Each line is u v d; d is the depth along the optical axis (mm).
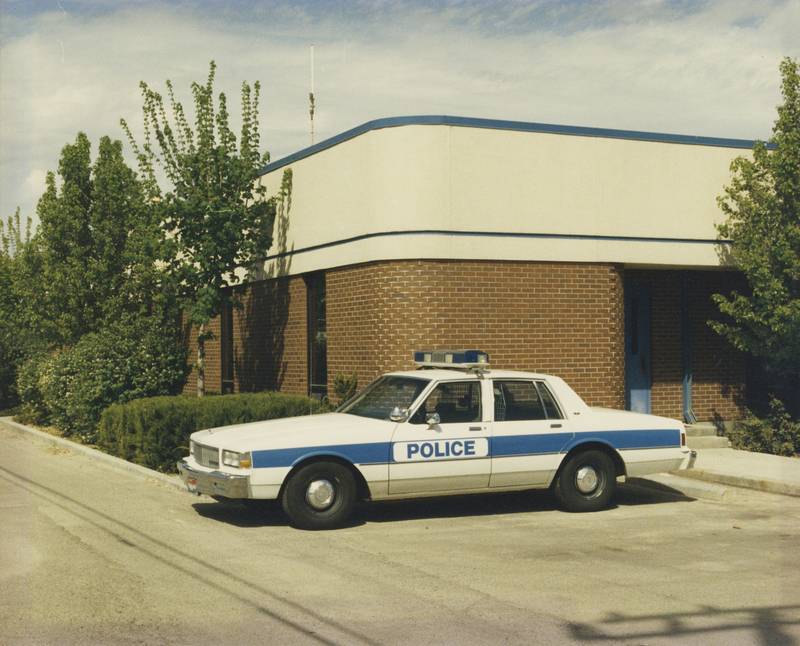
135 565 6941
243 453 8320
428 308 12977
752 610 5824
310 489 8461
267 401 12164
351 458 8562
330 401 14805
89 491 10602
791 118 13219
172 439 11859
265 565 6984
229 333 19828
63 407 15859
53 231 18188
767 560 7254
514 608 5828
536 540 8047
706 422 15539
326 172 14875
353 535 8250
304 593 6164
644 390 15492
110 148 18781
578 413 9609
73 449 14633
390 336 13086
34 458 13789
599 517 9281
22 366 20547
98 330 18203
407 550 7586
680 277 15711
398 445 8734
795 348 13352
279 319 17000
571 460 9516
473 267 13266
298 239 15969
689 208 14680
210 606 5840
